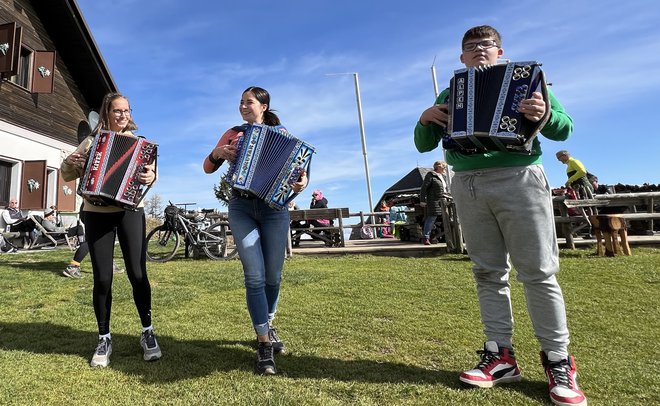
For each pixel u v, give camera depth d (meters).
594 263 6.71
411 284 5.57
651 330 3.61
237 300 4.72
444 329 3.62
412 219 10.59
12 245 10.35
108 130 2.99
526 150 2.28
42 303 4.46
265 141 2.81
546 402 2.23
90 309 4.25
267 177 2.76
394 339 3.34
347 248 8.98
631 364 2.83
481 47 2.52
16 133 12.55
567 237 8.16
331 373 2.64
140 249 3.01
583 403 2.17
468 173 2.50
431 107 2.58
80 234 10.83
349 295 4.96
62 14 14.08
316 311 4.22
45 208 12.70
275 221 2.93
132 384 2.46
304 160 2.81
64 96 15.06
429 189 8.84
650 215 7.55
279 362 2.83
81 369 2.68
